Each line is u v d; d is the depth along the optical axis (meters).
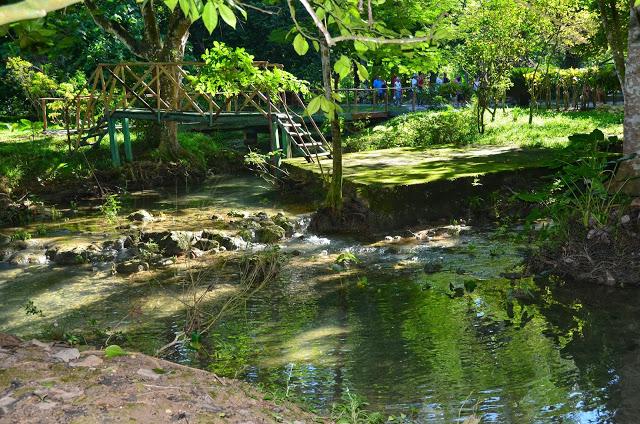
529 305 7.40
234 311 7.62
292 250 10.35
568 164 9.35
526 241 9.97
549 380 5.52
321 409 4.95
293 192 14.78
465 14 19.30
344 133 23.52
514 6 18.48
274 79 14.98
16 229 12.77
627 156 9.02
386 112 24.59
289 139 16.05
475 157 14.30
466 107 22.30
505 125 19.92
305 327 7.04
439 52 15.16
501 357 6.05
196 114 16.30
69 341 5.41
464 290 8.02
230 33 31.08
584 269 8.26
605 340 6.33
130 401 3.46
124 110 17.91
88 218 13.59
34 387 3.54
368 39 2.99
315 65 30.23
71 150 18.86
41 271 9.85
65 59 25.67
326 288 8.38
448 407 5.06
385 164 13.84
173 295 8.34
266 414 3.75
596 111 24.47
